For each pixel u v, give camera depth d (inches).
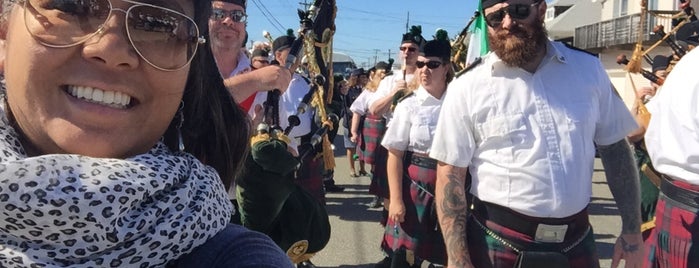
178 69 35.6
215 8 93.8
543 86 79.0
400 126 130.2
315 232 66.5
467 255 82.6
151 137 35.9
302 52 80.4
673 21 191.9
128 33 32.8
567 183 78.0
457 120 82.4
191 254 32.9
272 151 55.9
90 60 32.6
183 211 32.4
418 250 131.8
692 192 88.4
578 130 78.5
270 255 33.0
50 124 33.0
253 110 92.6
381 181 169.5
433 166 129.6
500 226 80.7
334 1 82.3
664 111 91.2
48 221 28.4
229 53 97.2
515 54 77.1
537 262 77.9
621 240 87.4
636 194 86.1
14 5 33.5
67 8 31.9
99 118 33.1
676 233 91.8
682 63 89.5
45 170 28.9
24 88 32.7
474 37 130.4
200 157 45.5
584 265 80.9
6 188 28.0
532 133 78.3
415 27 182.9
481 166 82.5
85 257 29.7
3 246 29.6
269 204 57.6
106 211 29.1
